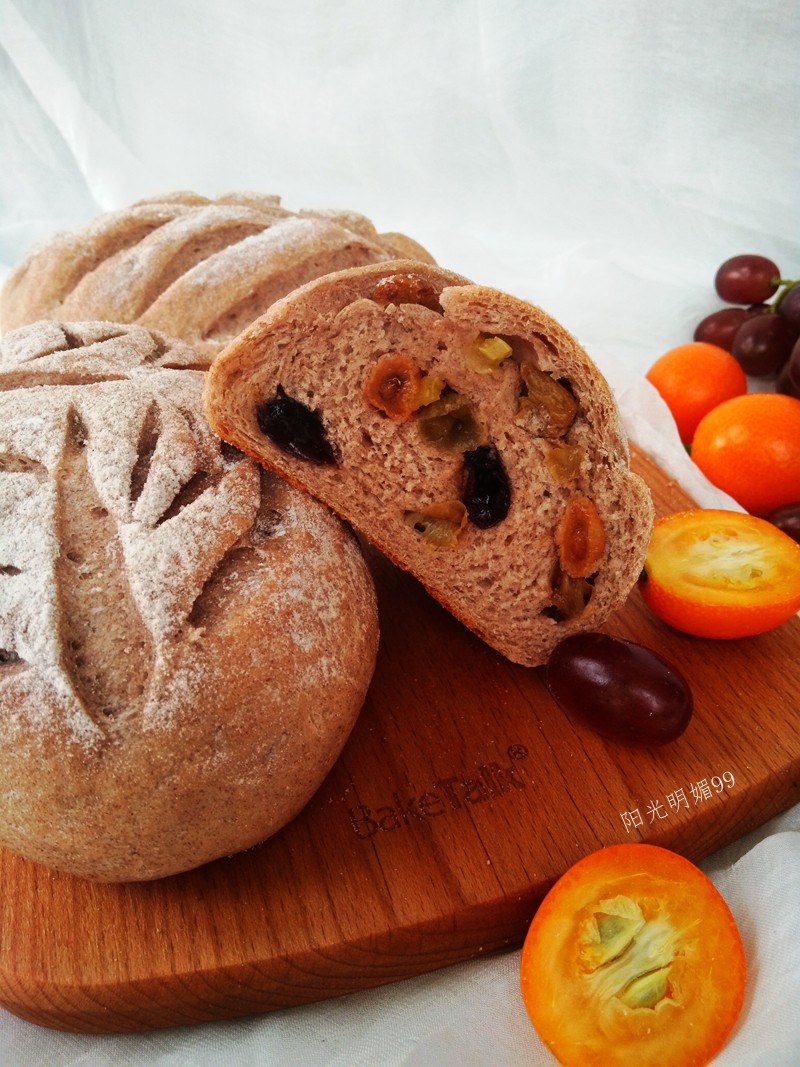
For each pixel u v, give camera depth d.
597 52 0.29
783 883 0.14
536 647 0.17
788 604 0.16
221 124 0.33
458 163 0.33
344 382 0.15
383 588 0.19
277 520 0.15
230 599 0.13
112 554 0.13
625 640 0.15
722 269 0.27
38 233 0.32
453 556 0.16
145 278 0.21
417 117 0.32
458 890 0.14
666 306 0.28
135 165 0.33
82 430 0.15
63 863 0.13
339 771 0.15
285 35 0.31
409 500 0.16
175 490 0.14
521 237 0.33
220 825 0.13
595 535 0.15
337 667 0.14
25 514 0.13
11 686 0.12
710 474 0.21
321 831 0.14
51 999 0.13
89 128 0.32
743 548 0.17
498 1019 0.13
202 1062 0.13
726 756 0.15
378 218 0.34
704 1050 0.12
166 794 0.12
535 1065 0.13
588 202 0.32
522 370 0.14
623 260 0.31
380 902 0.13
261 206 0.23
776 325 0.24
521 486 0.15
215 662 0.12
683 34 0.28
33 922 0.13
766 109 0.28
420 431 0.15
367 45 0.31
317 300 0.14
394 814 0.15
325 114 0.32
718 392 0.23
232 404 0.14
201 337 0.20
